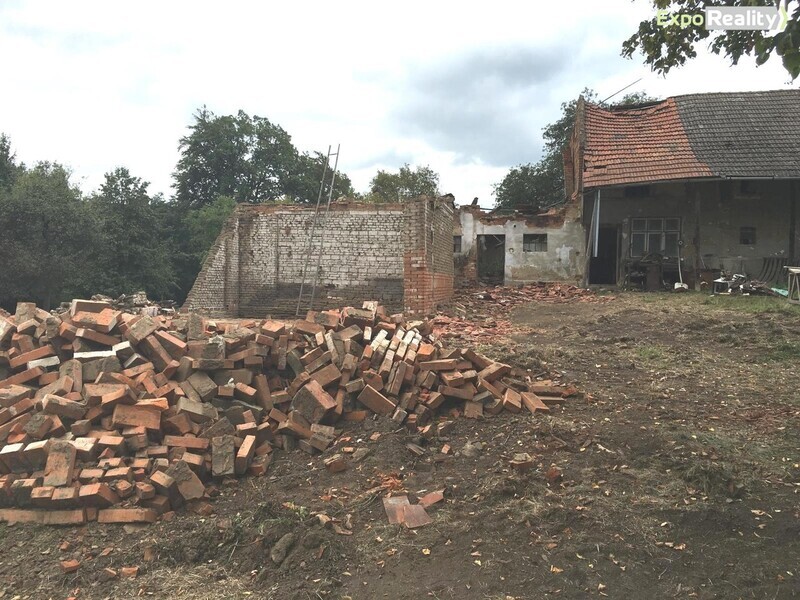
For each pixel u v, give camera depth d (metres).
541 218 21.28
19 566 3.71
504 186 35.53
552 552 3.51
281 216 15.26
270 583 3.40
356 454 4.92
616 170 18.48
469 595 3.18
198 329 6.12
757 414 5.54
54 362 5.57
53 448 4.34
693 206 18.61
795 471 4.34
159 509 4.21
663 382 6.71
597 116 21.36
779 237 18.03
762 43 3.59
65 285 24.62
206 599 3.29
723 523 3.71
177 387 5.27
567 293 17.59
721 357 8.00
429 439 5.17
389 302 14.42
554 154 33.62
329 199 14.90
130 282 29.20
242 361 5.70
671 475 4.34
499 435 5.16
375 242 14.60
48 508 4.14
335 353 5.86
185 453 4.61
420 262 12.98
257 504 4.27
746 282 15.81
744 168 17.23
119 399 4.79
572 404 5.89
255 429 5.03
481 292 17.77
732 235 18.31
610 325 11.05
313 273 14.95
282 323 6.38
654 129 20.11
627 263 18.84
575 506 3.97
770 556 3.38
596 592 3.16
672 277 18.73
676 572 3.30
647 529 3.70
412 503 4.19
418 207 13.00
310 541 3.65
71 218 23.92
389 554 3.61
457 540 3.69
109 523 4.10
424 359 5.95
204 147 41.56
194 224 36.91
